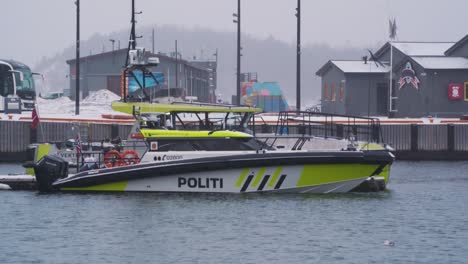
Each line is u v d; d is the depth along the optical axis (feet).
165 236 101.55
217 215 112.78
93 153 131.23
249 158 123.24
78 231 104.12
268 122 202.18
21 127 213.87
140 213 114.01
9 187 135.33
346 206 120.98
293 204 120.57
